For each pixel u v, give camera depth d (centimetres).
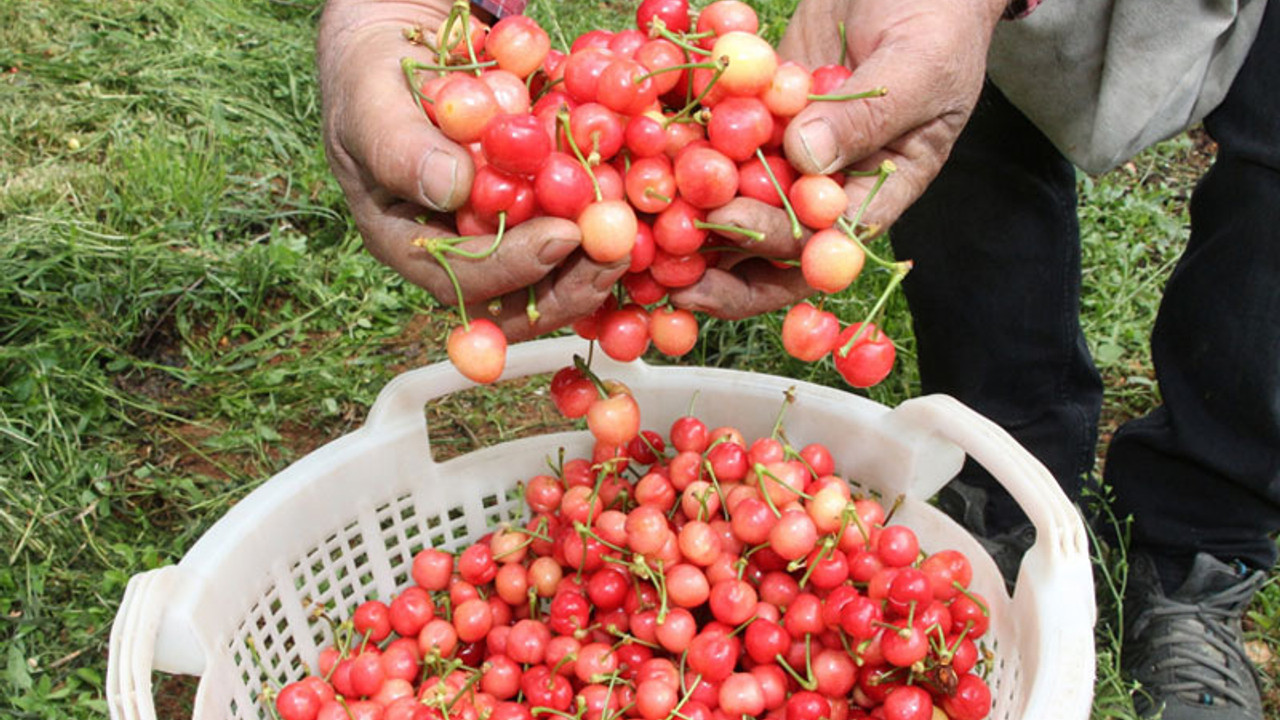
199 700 152
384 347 288
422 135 120
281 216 327
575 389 156
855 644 171
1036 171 191
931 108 131
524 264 117
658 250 130
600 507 194
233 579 164
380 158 122
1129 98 166
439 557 195
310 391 270
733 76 128
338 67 140
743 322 281
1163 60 160
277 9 448
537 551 204
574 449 210
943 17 133
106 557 223
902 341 275
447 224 132
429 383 190
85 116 354
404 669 183
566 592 189
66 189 319
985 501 229
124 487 241
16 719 189
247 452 255
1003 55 173
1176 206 348
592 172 127
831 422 198
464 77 122
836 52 159
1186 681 202
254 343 281
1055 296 203
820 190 125
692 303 135
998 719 162
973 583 180
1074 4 163
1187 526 206
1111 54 164
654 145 127
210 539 164
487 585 202
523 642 184
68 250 287
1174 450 195
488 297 126
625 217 120
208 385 271
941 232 201
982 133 188
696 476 195
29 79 372
